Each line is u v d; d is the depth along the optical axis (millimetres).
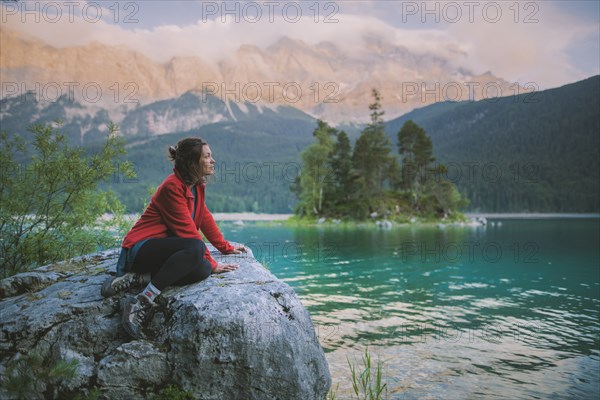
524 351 7500
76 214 6719
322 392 3564
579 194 156375
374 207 73938
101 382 3104
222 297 3381
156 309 3451
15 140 6164
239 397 3209
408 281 15125
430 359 7055
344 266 19109
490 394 5746
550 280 15562
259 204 144875
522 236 41219
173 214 3541
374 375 6336
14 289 3982
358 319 9695
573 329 8938
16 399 2977
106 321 3398
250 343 3207
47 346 3279
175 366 3189
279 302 3525
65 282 3965
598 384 6082
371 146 79562
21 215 6238
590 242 33250
